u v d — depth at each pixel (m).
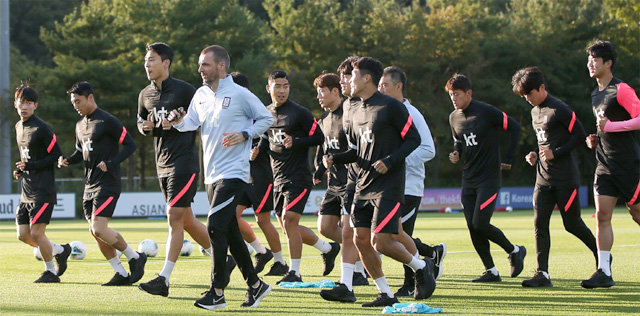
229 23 63.59
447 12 67.62
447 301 10.46
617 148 11.84
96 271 14.81
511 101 67.62
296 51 69.88
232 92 9.95
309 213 47.22
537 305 10.04
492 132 12.91
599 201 12.00
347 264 10.47
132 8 62.94
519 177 74.62
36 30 88.75
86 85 12.60
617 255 17.27
